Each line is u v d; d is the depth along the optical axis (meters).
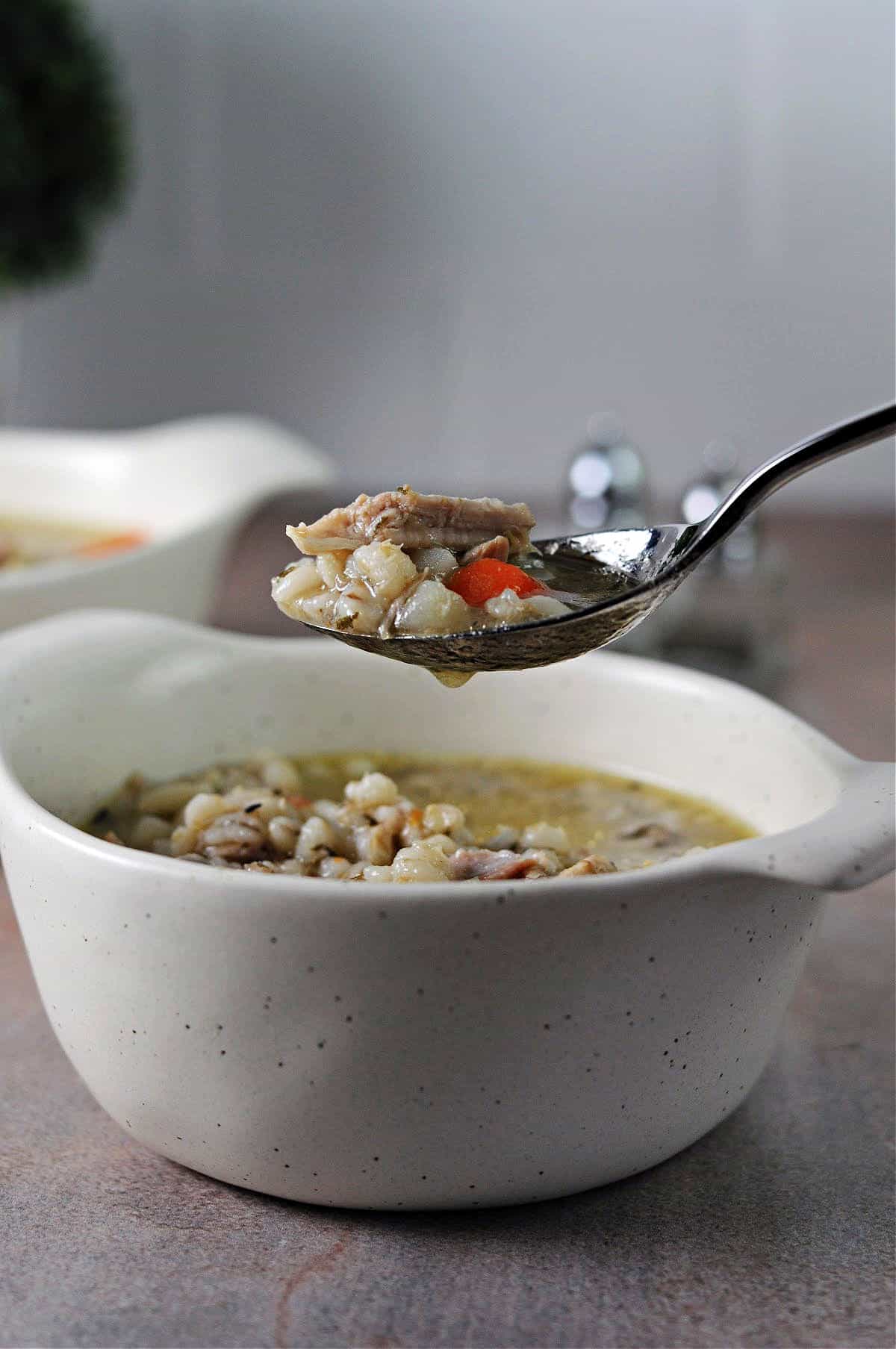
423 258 1.26
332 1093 0.32
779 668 0.62
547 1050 0.32
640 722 0.44
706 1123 0.35
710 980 0.33
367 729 0.46
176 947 0.32
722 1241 0.34
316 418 1.32
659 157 1.19
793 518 1.09
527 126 1.21
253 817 0.40
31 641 0.42
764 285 1.19
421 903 0.31
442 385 1.28
